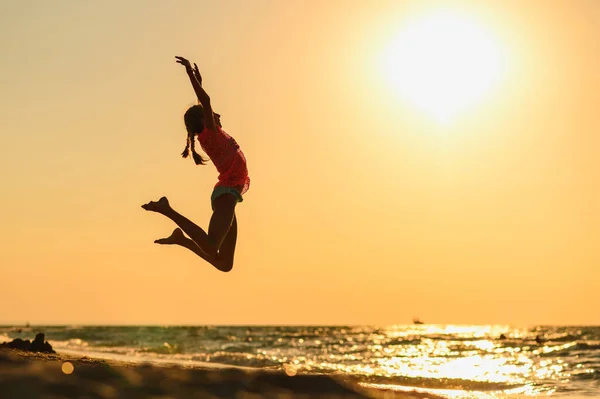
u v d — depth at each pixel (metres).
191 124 7.70
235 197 7.61
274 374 8.62
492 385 15.90
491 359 28.31
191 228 7.33
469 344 46.31
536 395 13.96
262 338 54.38
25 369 7.18
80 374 7.23
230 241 7.85
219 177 7.68
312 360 26.55
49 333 57.62
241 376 8.37
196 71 7.70
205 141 7.63
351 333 82.19
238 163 7.64
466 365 24.45
